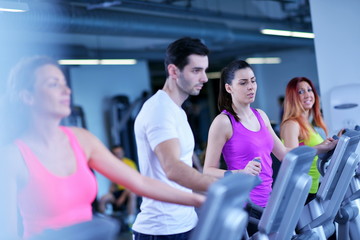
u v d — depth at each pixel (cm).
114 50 1391
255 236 265
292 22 1381
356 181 429
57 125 207
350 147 348
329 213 349
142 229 291
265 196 367
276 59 1802
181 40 283
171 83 289
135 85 1498
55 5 869
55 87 202
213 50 1631
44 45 1180
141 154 288
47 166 200
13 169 193
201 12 1154
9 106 202
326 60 595
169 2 1125
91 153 220
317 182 437
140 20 1009
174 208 286
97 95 1409
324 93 597
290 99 451
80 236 152
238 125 368
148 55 1492
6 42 1077
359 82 577
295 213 274
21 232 211
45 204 196
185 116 293
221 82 382
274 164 451
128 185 227
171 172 265
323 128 473
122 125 1427
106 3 932
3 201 191
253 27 1485
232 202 185
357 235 418
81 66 1376
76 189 204
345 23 581
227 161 376
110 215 1002
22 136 200
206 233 167
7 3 661
